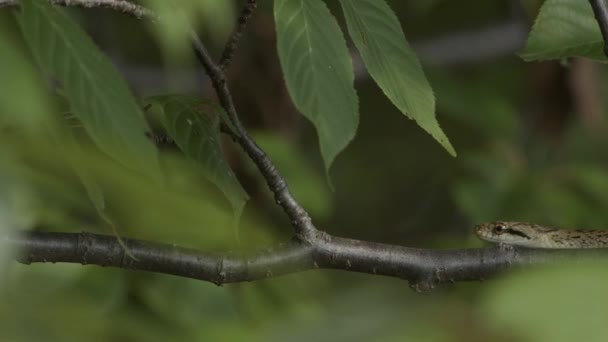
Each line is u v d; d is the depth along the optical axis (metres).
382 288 4.03
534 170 20.42
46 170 8.59
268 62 20.39
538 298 3.33
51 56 5.38
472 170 24.81
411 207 25.84
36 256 9.06
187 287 12.82
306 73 6.81
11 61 4.52
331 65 6.86
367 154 25.91
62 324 6.60
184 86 20.48
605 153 23.16
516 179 20.06
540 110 21.42
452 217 25.58
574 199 19.66
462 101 21.33
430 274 10.10
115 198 8.58
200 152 7.73
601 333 3.26
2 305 6.29
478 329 3.45
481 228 15.85
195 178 13.09
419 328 3.62
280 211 18.92
